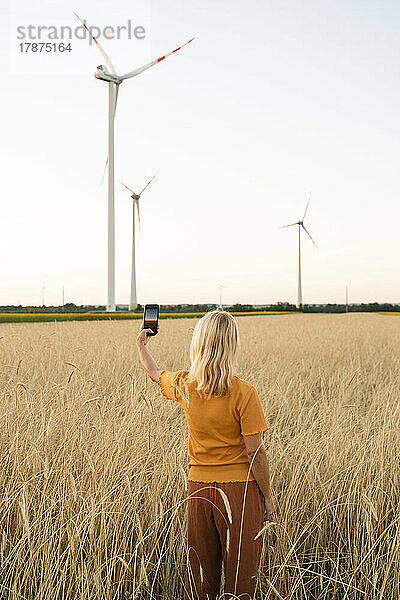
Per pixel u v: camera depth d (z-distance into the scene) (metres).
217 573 2.85
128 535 3.53
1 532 3.52
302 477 4.18
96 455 4.21
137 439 4.45
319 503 4.02
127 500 3.58
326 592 3.30
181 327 24.95
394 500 4.27
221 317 2.71
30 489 3.87
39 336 14.68
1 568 3.23
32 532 3.34
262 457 2.66
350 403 7.64
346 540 3.76
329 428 5.48
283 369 10.44
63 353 11.02
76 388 6.60
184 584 3.28
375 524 3.81
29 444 4.50
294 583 3.20
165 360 11.26
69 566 3.24
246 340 16.08
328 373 10.39
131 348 12.26
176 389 2.87
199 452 2.78
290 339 17.70
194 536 2.78
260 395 7.54
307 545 3.80
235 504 2.68
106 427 4.72
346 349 14.73
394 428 5.38
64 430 4.72
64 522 3.43
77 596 3.04
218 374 2.66
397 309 119.56
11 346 12.12
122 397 7.39
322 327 27.64
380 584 3.41
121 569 3.12
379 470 4.30
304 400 7.85
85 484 3.84
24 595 2.98
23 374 8.52
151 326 3.36
